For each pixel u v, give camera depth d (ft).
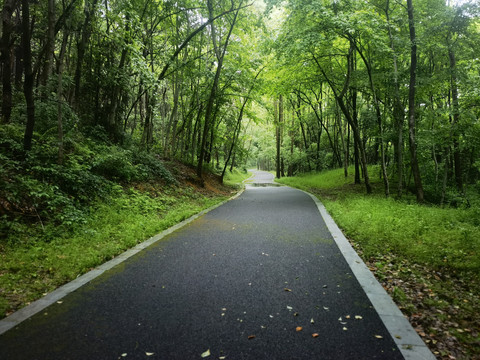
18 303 10.48
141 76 32.53
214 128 69.62
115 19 31.35
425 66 46.62
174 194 37.09
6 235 15.76
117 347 7.82
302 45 35.88
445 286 12.41
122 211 24.04
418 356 7.41
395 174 63.46
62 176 21.94
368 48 42.19
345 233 21.53
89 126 36.96
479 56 38.17
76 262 14.28
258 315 9.52
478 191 51.93
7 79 24.52
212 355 7.46
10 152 21.36
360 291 11.39
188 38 42.65
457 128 37.24
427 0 40.65
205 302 10.48
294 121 108.99
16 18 37.27
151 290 11.55
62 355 7.49
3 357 7.39
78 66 35.06
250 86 56.39
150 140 62.49
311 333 8.46
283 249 17.17
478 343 8.21
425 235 19.26
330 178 77.20
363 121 64.13
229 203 39.91
